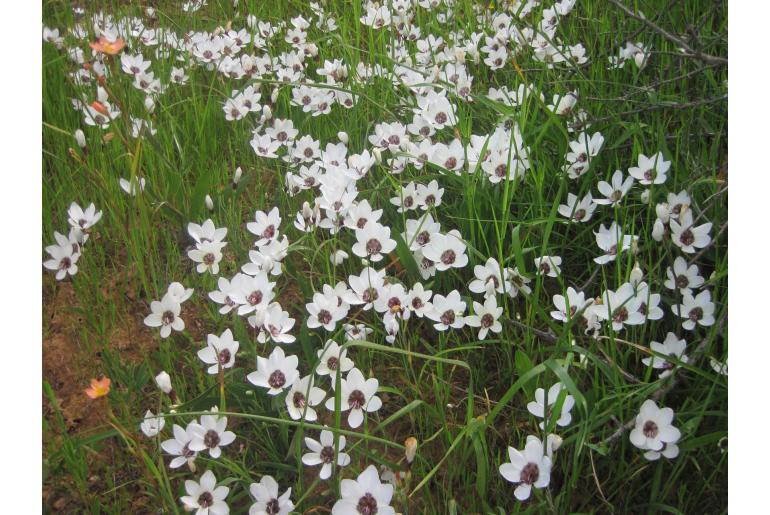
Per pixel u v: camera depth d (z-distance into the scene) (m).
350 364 0.62
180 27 1.21
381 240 0.70
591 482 0.59
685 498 0.58
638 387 0.61
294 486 0.60
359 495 0.51
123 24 1.20
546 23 1.01
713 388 0.57
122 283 0.80
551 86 0.96
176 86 1.05
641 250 0.72
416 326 0.73
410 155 0.79
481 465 0.54
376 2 1.18
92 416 0.68
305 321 0.65
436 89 0.96
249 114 1.02
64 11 1.14
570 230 0.79
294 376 0.58
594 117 0.84
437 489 0.60
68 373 0.72
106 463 0.64
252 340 0.72
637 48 0.91
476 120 0.94
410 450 0.51
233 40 1.09
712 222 0.70
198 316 0.77
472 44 0.94
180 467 0.62
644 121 0.88
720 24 0.97
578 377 0.62
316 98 0.96
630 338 0.68
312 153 0.89
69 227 0.85
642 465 0.59
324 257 0.80
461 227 0.77
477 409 0.66
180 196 0.84
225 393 0.61
